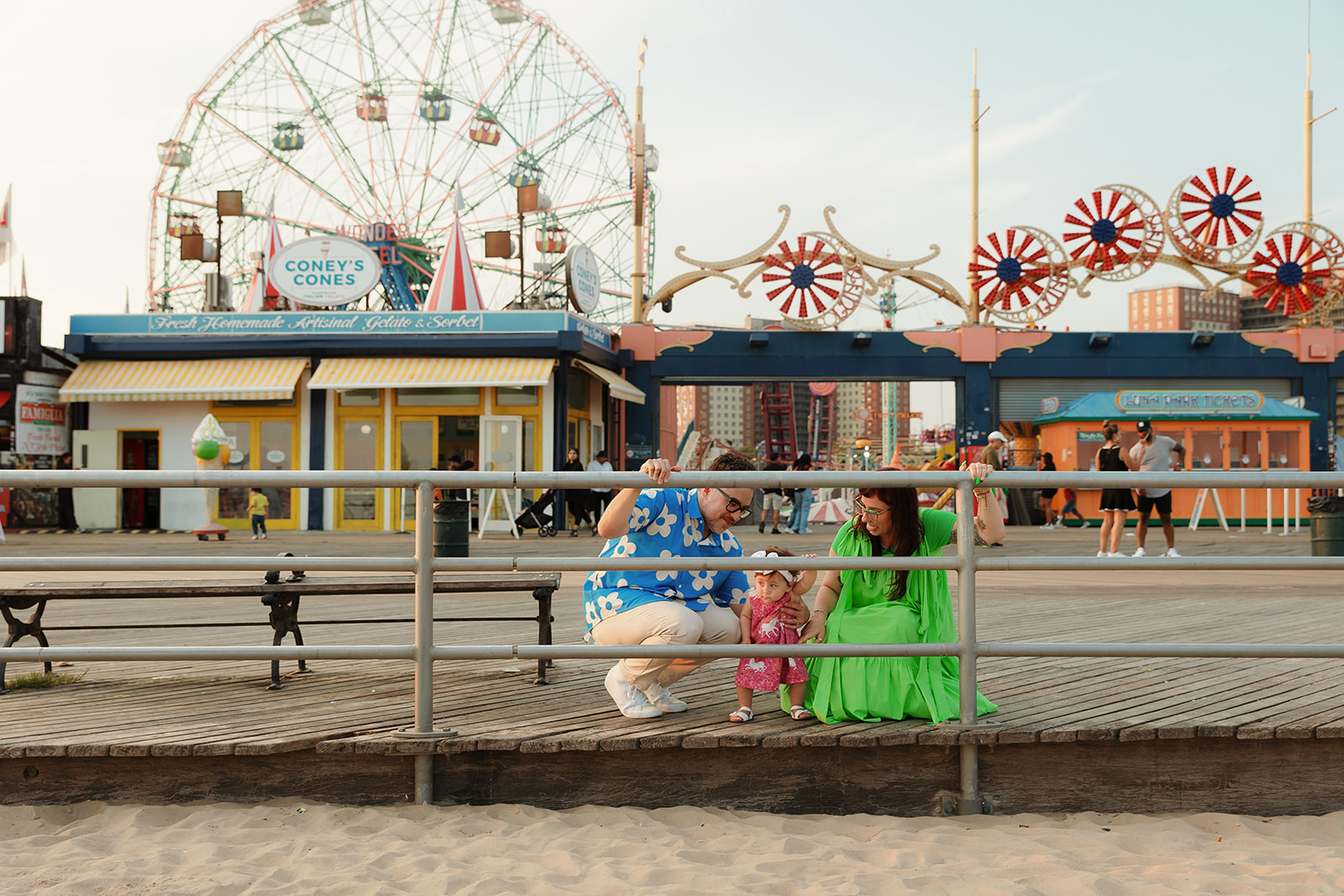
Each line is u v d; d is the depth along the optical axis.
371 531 20.34
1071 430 21.84
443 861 3.20
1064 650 3.79
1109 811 3.78
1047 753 3.78
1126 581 10.12
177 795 3.73
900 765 3.77
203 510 20.66
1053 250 22.75
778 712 4.17
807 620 4.19
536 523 19.22
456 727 3.90
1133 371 22.59
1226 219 22.48
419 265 41.62
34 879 3.02
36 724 4.01
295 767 3.76
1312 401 22.45
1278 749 3.79
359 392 20.52
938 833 3.52
